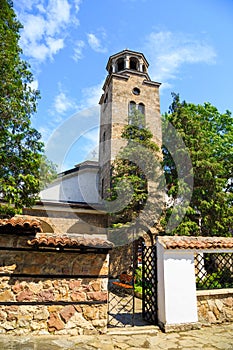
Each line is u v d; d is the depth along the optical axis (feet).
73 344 13.53
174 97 46.52
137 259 39.68
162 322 16.51
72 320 15.20
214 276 19.93
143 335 15.39
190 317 16.79
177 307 16.66
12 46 22.77
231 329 16.80
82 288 15.93
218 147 45.83
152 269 18.76
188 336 15.28
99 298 16.01
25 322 14.58
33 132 22.15
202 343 14.14
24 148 21.16
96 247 16.17
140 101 56.95
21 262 15.51
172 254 17.61
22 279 15.26
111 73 58.34
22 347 12.64
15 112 21.20
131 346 13.55
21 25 25.31
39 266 15.69
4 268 15.17
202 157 38.96
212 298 18.43
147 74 61.26
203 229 38.14
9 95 21.66
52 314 15.05
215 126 51.31
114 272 39.52
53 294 15.39
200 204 37.06
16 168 20.66
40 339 13.91
